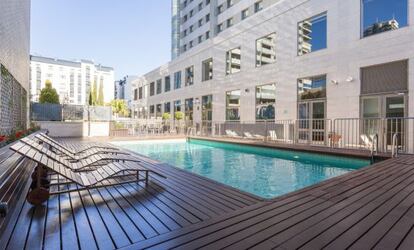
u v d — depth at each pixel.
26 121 12.05
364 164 6.84
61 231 2.30
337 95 10.82
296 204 2.84
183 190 3.69
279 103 13.56
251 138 12.84
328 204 2.84
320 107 11.55
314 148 8.22
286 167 7.67
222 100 18.16
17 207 2.83
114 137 13.77
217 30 24.23
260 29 14.91
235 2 21.56
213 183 4.12
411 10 8.76
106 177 3.51
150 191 3.64
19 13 8.61
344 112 10.53
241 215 2.54
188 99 22.80
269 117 14.26
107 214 2.73
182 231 2.19
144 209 2.89
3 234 2.22
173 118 25.09
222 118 18.09
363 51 9.98
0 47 5.66
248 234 2.09
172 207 2.96
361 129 9.77
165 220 2.56
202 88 20.59
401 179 4.05
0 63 5.73
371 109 9.74
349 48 10.44
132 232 2.28
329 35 11.22
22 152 2.84
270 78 14.18
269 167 7.73
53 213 2.74
